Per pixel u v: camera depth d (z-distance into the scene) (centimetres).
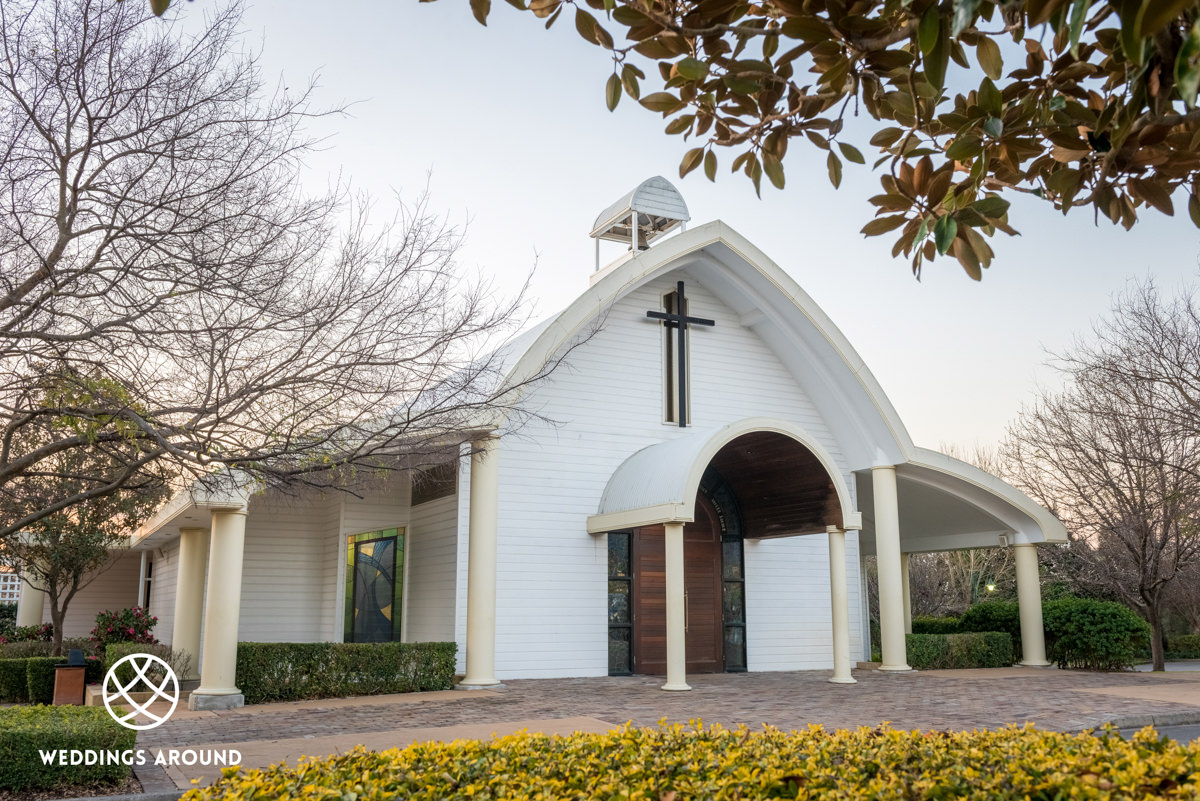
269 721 1199
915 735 613
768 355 2069
